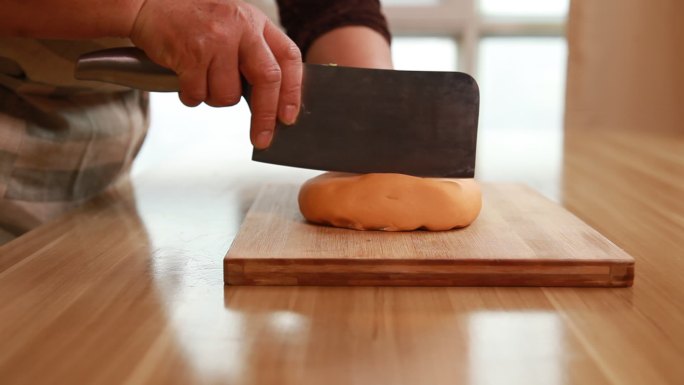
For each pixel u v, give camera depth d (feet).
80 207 2.99
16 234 2.89
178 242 2.45
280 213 2.58
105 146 3.18
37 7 2.04
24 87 2.87
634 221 2.76
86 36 2.14
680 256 2.31
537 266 2.01
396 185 2.30
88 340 1.64
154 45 2.09
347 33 3.08
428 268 2.01
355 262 2.01
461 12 6.91
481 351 1.59
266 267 2.01
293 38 3.32
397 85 2.30
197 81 2.12
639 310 1.84
